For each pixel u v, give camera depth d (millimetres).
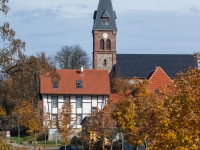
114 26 121438
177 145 22078
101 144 57344
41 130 60812
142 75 117688
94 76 89500
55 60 113188
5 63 33656
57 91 85875
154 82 74562
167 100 23609
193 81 23281
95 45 121062
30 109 59906
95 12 123938
